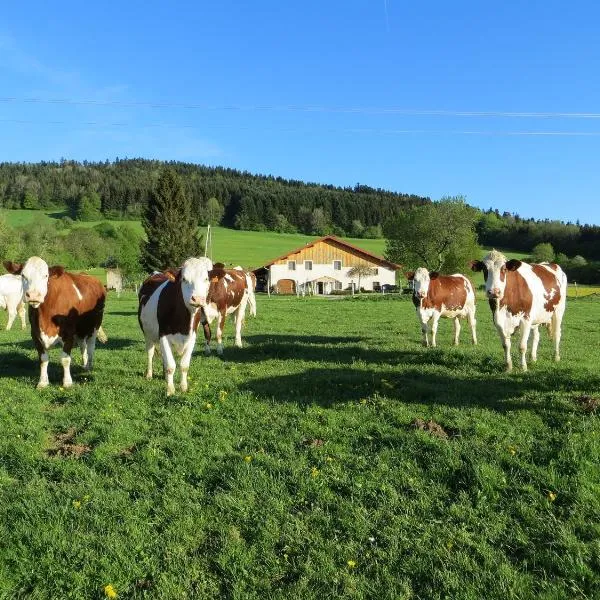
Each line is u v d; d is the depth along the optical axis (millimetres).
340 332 18891
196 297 8773
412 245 70375
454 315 15289
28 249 72125
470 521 5125
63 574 4555
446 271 68812
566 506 5246
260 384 9836
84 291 10727
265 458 6453
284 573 4562
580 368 10594
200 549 4895
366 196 162875
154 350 11516
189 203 66375
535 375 9969
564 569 4391
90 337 11531
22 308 20984
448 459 6125
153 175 167500
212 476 6094
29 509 5395
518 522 5062
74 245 81875
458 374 10375
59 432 7711
